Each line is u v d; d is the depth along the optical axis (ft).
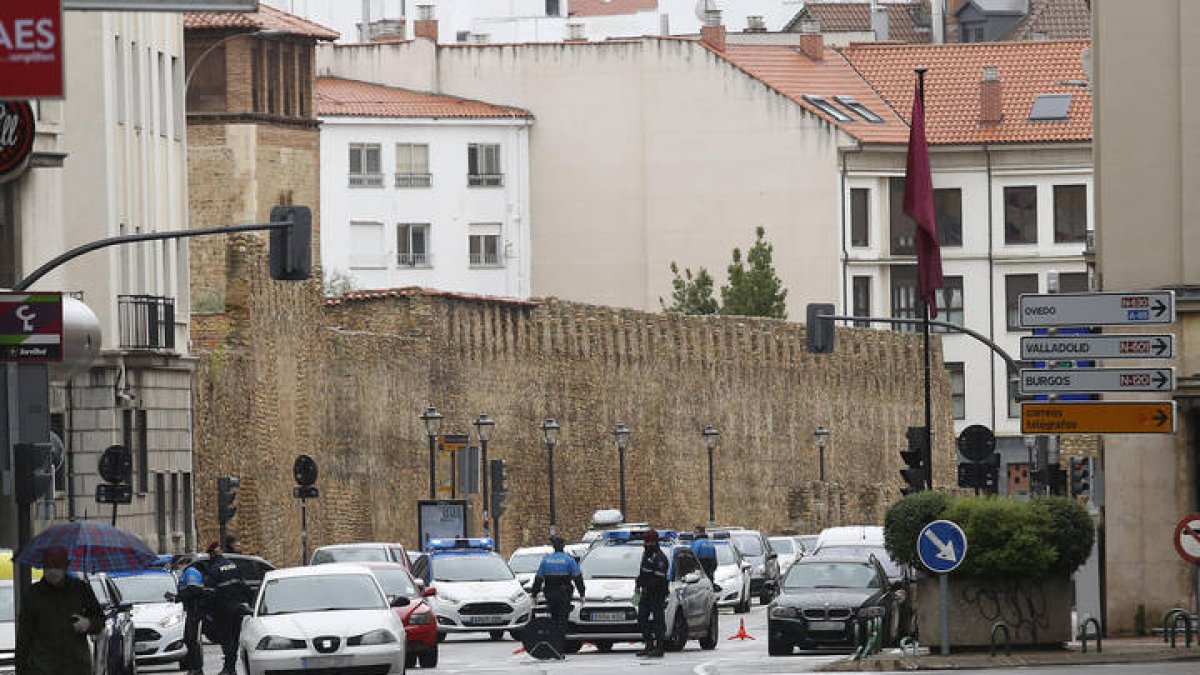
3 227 378.53
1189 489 298.15
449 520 481.46
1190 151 300.61
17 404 232.53
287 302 506.07
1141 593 299.17
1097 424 277.44
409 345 563.48
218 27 593.01
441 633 374.63
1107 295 276.21
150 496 441.68
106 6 181.37
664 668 289.33
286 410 504.02
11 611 243.40
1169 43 301.63
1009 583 276.00
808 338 437.58
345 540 530.27
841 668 265.75
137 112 460.14
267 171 603.26
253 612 262.88
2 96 165.99
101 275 436.76
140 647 320.29
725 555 469.57
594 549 350.43
